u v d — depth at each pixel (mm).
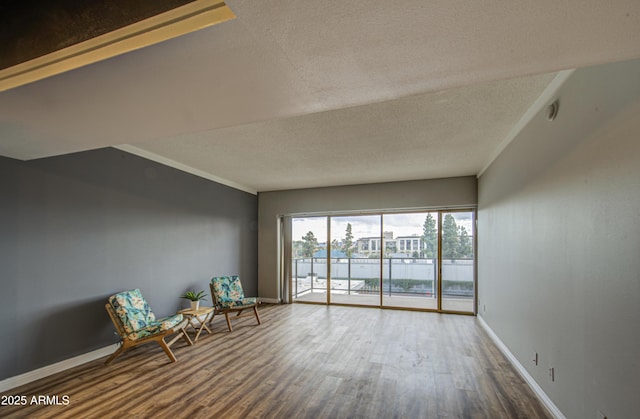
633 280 1432
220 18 1003
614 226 1569
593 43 1165
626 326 1479
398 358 3373
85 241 3324
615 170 1560
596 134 1722
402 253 6020
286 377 2912
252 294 6535
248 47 1215
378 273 6164
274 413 2316
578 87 1909
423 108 2660
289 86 1566
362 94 1660
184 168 4707
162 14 1039
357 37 1129
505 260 3518
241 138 3439
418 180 5723
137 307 3498
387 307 5945
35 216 2924
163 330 3291
